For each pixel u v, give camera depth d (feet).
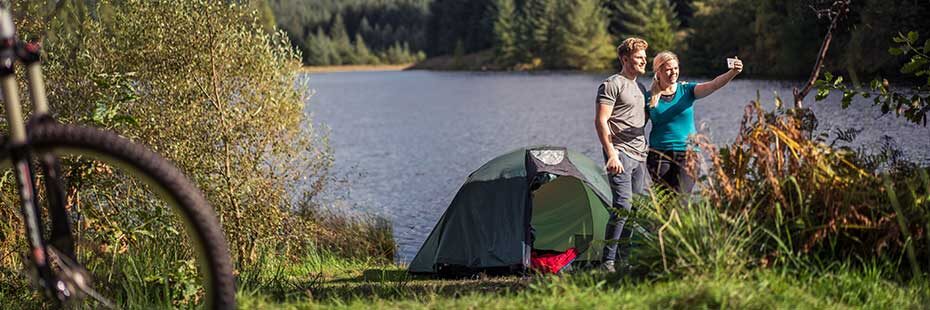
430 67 395.14
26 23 24.54
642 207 15.78
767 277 12.75
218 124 28.45
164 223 21.49
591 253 26.76
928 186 13.96
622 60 20.79
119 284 18.58
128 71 28.17
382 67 428.97
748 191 14.56
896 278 13.26
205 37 28.43
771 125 14.56
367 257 35.53
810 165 14.42
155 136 28.02
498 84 213.87
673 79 20.40
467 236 27.12
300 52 30.09
